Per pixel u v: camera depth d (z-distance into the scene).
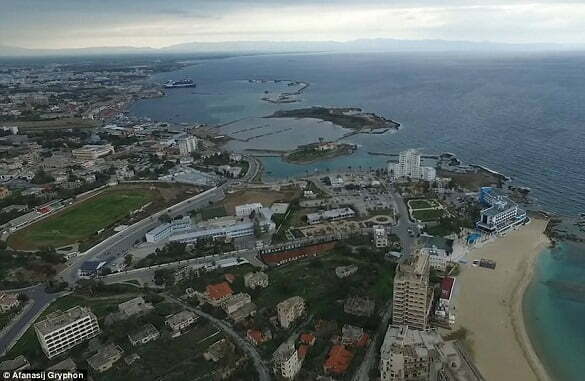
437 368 180.38
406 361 185.50
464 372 173.62
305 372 196.38
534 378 195.00
